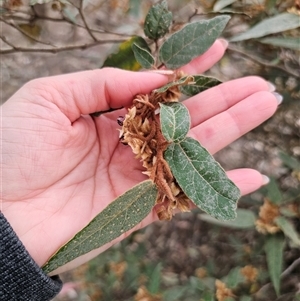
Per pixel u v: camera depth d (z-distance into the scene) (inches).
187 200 6.0
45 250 6.3
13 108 6.5
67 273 11.3
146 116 6.1
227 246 10.2
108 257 10.2
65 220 6.4
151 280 8.9
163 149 5.7
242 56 8.4
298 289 8.4
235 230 10.1
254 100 6.7
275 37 7.2
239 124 6.7
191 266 10.6
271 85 7.1
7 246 5.7
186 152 5.6
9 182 6.4
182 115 5.6
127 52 7.2
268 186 7.6
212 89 6.8
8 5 8.4
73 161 6.7
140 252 10.4
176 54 6.6
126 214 5.3
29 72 12.9
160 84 6.4
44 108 6.5
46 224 6.3
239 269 8.4
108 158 6.9
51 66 12.8
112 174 6.8
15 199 6.4
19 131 6.4
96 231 5.2
